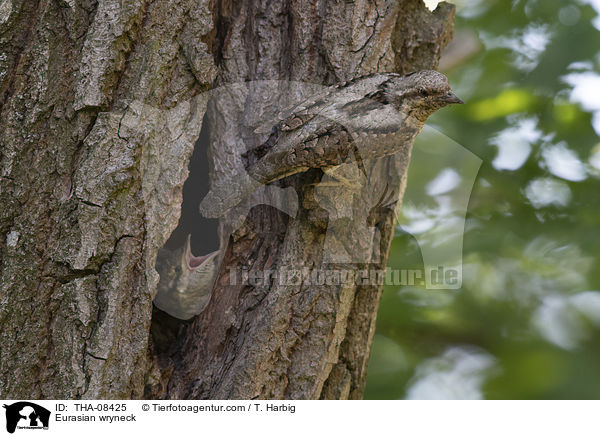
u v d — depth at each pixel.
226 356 3.03
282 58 3.09
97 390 2.61
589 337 5.44
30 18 2.73
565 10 5.72
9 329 2.62
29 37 2.72
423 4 3.24
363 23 2.98
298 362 2.93
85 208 2.62
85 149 2.66
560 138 5.67
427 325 5.60
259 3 3.15
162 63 2.75
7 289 2.62
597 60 5.54
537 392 5.26
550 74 5.66
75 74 2.69
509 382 5.35
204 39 2.89
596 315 5.45
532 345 5.48
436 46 3.17
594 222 5.53
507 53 5.82
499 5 5.93
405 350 5.64
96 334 2.62
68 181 2.68
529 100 5.62
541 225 5.62
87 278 2.64
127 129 2.67
